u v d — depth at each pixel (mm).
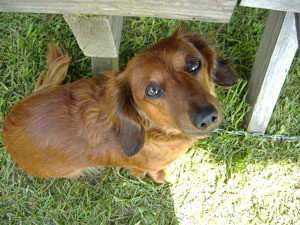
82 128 559
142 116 513
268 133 731
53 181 737
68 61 691
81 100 560
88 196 730
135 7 417
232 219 727
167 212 734
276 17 558
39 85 711
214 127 469
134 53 746
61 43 747
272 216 725
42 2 428
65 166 615
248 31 747
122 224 730
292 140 731
